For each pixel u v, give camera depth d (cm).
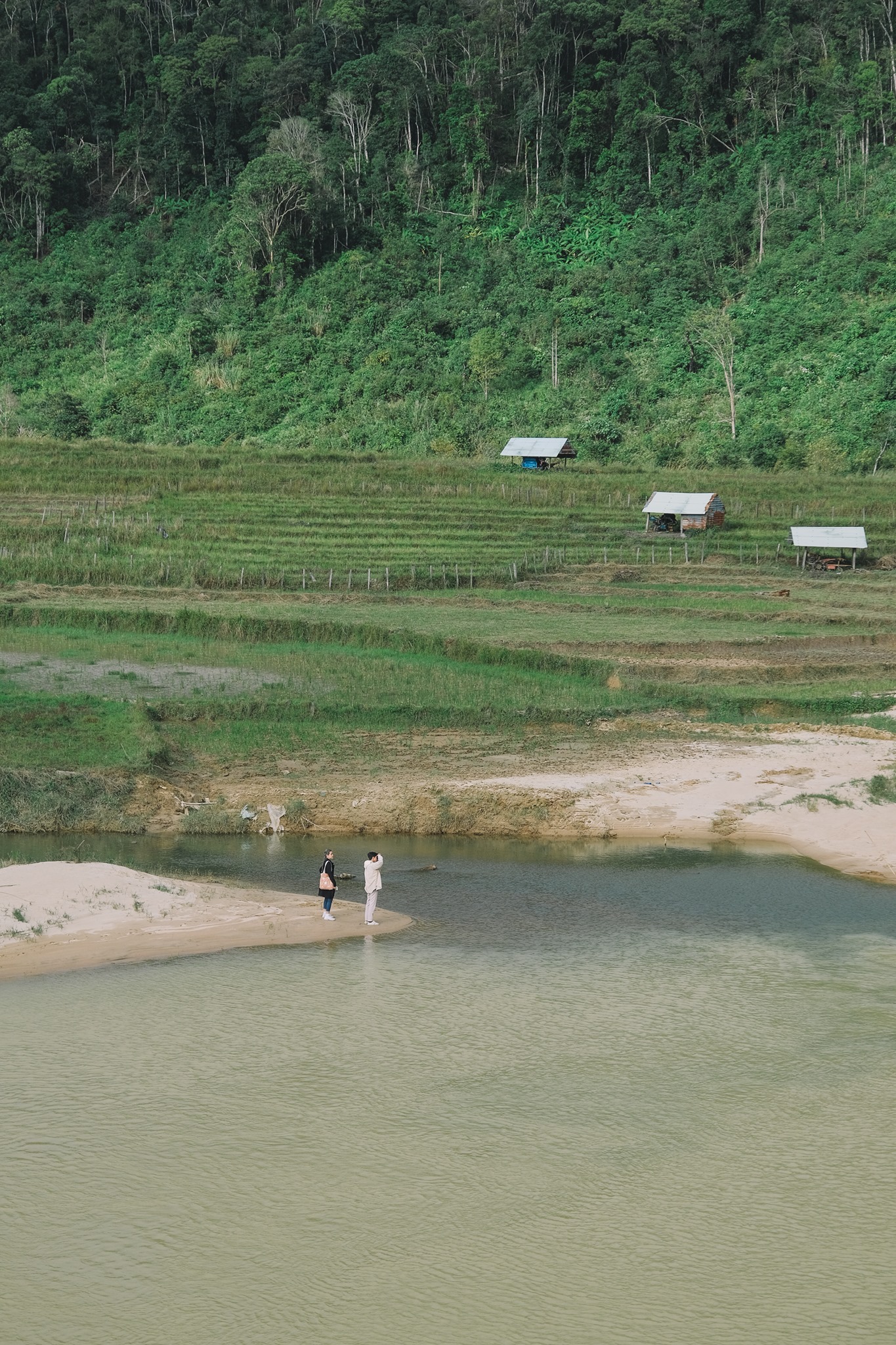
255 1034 1942
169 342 13562
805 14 16762
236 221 14862
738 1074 1838
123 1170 1577
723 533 7988
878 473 9706
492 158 16875
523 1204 1523
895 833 3067
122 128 17688
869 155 15138
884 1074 1842
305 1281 1377
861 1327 1302
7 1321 1304
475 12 18088
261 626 5434
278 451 10094
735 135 15938
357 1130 1681
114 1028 1953
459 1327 1304
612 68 16388
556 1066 1861
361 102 17075
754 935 2423
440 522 8156
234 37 17612
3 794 3256
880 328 11812
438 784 3388
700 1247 1441
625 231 15088
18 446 9812
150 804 3328
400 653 5109
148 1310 1325
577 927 2462
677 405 11431
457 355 12738
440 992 2125
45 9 18788
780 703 4306
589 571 7212
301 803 3256
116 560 6919
